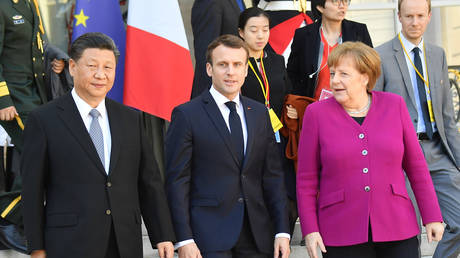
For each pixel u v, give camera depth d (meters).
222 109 4.79
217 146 4.65
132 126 4.45
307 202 4.55
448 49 8.91
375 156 4.39
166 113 6.87
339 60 4.46
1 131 6.27
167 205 4.51
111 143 4.31
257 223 4.68
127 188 4.32
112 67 4.32
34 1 6.31
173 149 4.68
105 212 4.20
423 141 5.81
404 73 5.81
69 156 4.18
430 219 4.49
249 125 4.77
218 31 6.31
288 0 7.28
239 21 6.00
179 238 4.51
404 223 4.37
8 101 5.91
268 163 4.88
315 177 4.60
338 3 6.17
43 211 4.18
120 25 7.16
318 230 4.50
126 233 4.27
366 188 4.35
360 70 4.45
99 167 4.23
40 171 4.16
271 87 5.94
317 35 6.31
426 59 5.85
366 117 4.48
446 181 5.79
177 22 7.01
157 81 6.87
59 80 6.38
